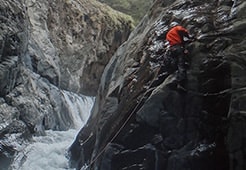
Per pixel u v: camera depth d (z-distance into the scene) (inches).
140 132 314.3
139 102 320.8
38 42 772.6
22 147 504.4
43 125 627.2
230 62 284.2
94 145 407.8
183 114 293.9
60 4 933.8
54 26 898.1
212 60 293.3
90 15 1047.0
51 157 493.4
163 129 299.1
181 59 299.3
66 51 922.1
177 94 296.8
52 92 725.3
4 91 536.7
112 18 1137.4
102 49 1071.0
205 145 281.6
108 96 403.2
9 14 573.0
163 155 296.8
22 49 623.8
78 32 983.0
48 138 576.7
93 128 446.0
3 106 521.7
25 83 618.5
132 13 1401.3
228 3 323.6
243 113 264.5
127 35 1198.9
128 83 371.9
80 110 856.9
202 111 288.0
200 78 293.9
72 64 946.1
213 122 282.2
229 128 269.4
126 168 316.2
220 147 275.3
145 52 366.6
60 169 478.0
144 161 306.3
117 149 327.6
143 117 306.3
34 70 723.4
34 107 600.7
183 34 304.2
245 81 273.1
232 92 275.0
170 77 304.2
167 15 370.6
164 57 314.5
